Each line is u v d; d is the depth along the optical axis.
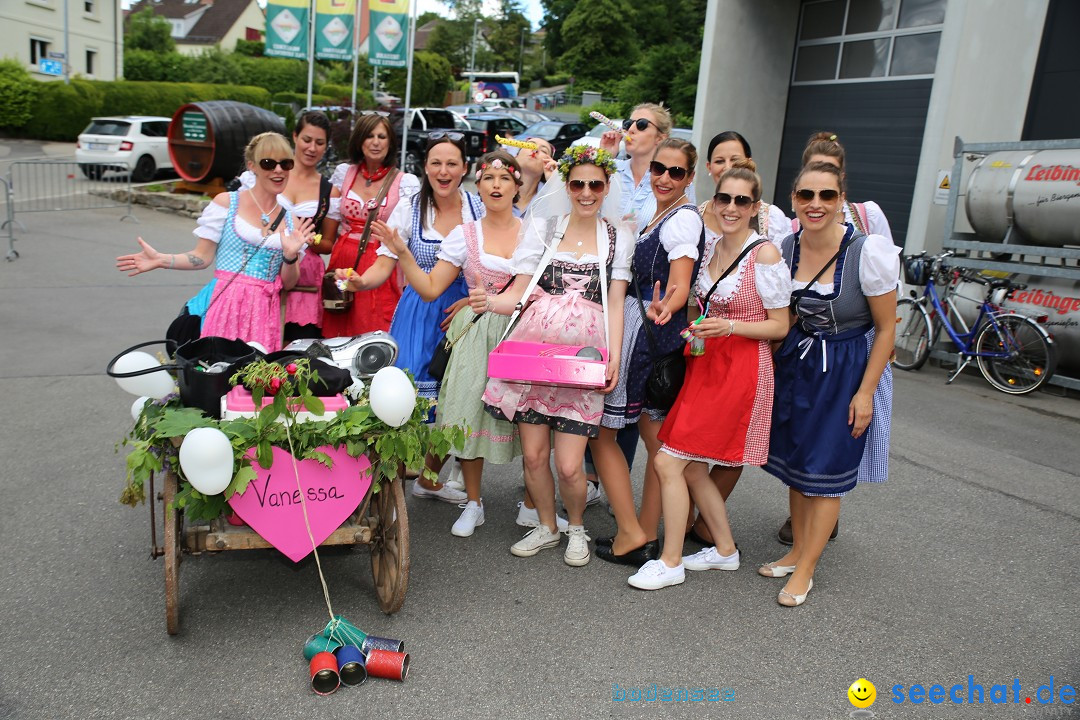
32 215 14.38
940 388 7.74
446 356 4.09
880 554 4.25
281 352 3.53
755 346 3.61
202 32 63.44
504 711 2.88
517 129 24.02
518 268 3.88
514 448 4.10
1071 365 7.50
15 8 32.62
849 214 4.32
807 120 12.23
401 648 3.09
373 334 3.92
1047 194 7.38
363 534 3.34
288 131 25.00
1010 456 5.87
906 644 3.40
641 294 3.90
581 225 3.82
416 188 5.03
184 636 3.26
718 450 3.64
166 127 18.89
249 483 3.13
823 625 3.52
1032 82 9.19
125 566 3.80
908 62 10.80
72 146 26.22
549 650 3.25
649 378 3.79
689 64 33.50
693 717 2.88
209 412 3.26
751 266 3.54
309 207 4.90
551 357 3.49
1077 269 7.39
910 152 10.81
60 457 5.04
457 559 4.03
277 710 2.83
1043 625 3.58
